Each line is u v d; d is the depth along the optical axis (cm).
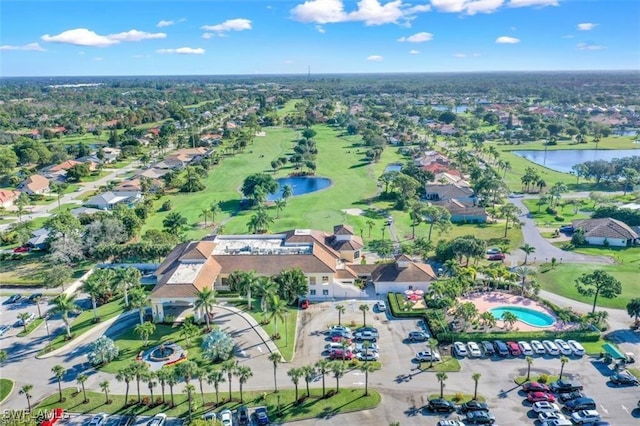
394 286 12031
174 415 7744
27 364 9300
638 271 13138
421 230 16950
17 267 13962
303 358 9319
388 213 18862
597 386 8350
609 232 15262
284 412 7788
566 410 7769
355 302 11662
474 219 17925
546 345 9481
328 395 8175
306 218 18338
